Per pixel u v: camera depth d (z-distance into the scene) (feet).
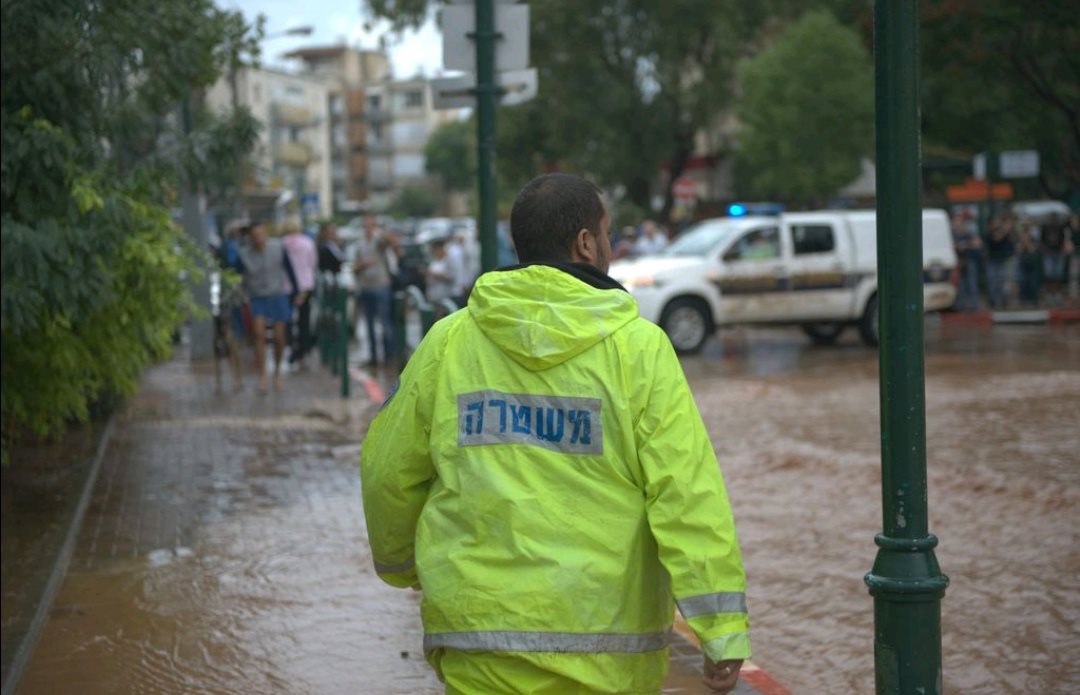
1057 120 60.18
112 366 33.06
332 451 38.34
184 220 60.34
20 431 38.17
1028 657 19.77
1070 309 87.35
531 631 9.29
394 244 75.31
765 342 79.36
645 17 143.64
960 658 19.85
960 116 62.85
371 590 24.03
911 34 12.03
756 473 34.91
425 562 9.73
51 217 26.20
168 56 29.73
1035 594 22.75
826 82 133.59
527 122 153.99
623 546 9.49
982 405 45.62
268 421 44.29
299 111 360.07
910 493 12.21
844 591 23.56
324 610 22.85
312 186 387.96
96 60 27.09
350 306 79.15
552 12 140.67
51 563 26.16
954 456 35.65
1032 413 43.09
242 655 20.56
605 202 10.57
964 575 24.16
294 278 58.03
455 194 425.28
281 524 29.32
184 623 22.27
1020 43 46.60
